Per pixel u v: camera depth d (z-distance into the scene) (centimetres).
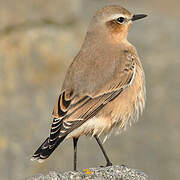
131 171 1040
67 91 1096
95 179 1006
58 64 1861
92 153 1736
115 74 1132
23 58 1845
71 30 1942
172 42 2038
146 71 1906
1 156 1709
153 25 2125
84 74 1116
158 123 1800
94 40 1188
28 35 1873
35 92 1814
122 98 1139
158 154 1758
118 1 2286
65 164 1714
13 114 1770
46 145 1031
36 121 1772
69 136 1077
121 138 1766
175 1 2350
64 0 1955
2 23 1872
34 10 1912
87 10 2111
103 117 1116
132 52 1201
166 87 1873
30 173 1700
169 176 1736
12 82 1812
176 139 1777
